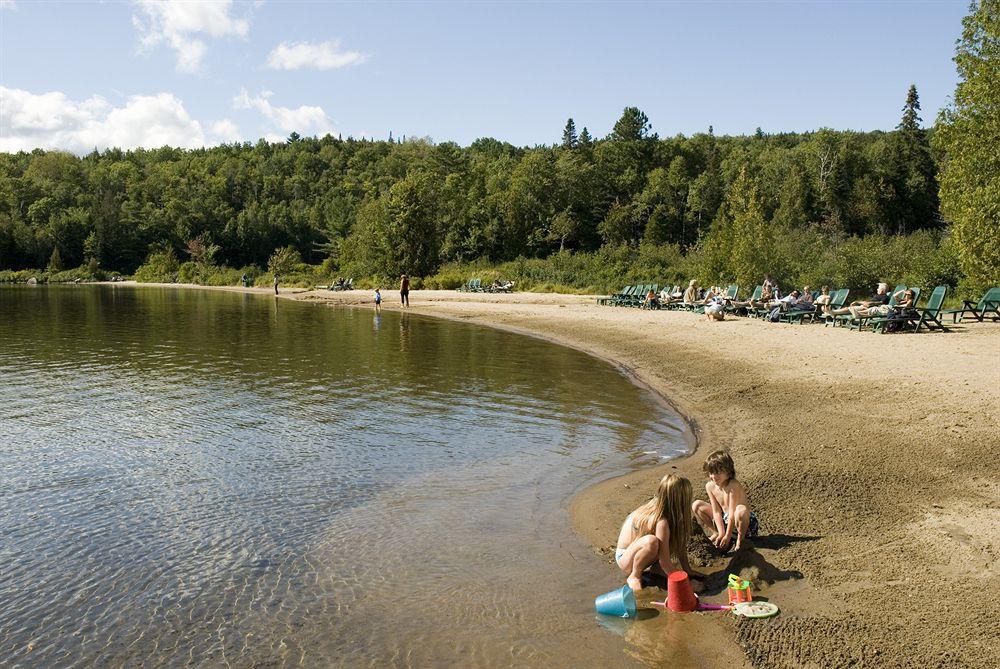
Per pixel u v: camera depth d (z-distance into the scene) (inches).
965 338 630.5
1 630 201.0
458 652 189.5
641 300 1256.8
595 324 997.2
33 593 222.2
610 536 266.8
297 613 210.4
